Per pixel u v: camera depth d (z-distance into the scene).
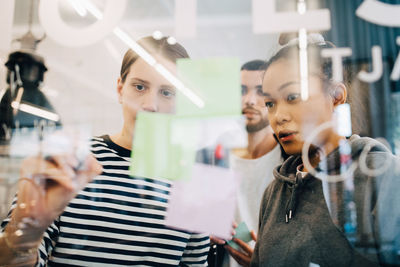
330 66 0.71
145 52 0.78
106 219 0.74
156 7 0.79
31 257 0.67
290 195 0.70
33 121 0.78
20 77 0.80
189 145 0.74
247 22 0.75
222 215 0.72
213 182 0.73
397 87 0.69
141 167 0.75
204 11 0.77
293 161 0.71
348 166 0.69
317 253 0.66
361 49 0.71
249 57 0.74
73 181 0.74
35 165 0.74
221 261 0.71
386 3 0.71
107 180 0.75
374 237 0.65
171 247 0.73
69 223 0.74
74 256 0.73
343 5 0.73
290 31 0.74
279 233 0.69
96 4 0.82
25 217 0.68
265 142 0.72
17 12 0.84
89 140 0.77
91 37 0.81
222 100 0.74
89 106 0.79
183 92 0.76
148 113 0.76
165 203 0.74
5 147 0.76
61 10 0.83
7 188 0.73
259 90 0.73
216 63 0.75
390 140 0.68
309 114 0.71
